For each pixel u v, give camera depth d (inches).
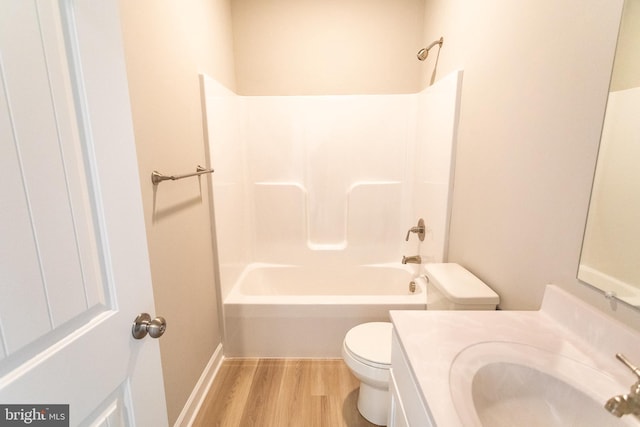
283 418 60.2
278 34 92.4
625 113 27.4
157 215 47.8
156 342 33.1
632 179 26.9
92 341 24.1
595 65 30.8
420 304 72.9
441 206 71.3
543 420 27.0
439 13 76.4
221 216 75.1
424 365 28.1
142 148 43.9
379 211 100.0
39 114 19.7
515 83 44.8
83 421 23.6
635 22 26.4
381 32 92.1
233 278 85.0
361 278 101.1
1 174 17.6
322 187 99.3
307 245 102.0
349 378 71.1
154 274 46.9
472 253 58.6
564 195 35.4
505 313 37.4
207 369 68.1
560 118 35.9
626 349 27.1
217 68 77.0
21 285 18.9
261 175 98.3
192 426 58.3
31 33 19.1
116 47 26.2
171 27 52.9
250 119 95.0
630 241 27.2
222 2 81.4
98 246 25.0
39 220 19.9
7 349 18.2
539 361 28.8
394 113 94.5
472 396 25.2
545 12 38.3
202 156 66.3
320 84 95.2
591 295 31.7
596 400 24.5
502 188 48.4
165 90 50.8
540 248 39.8
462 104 62.5
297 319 75.6
